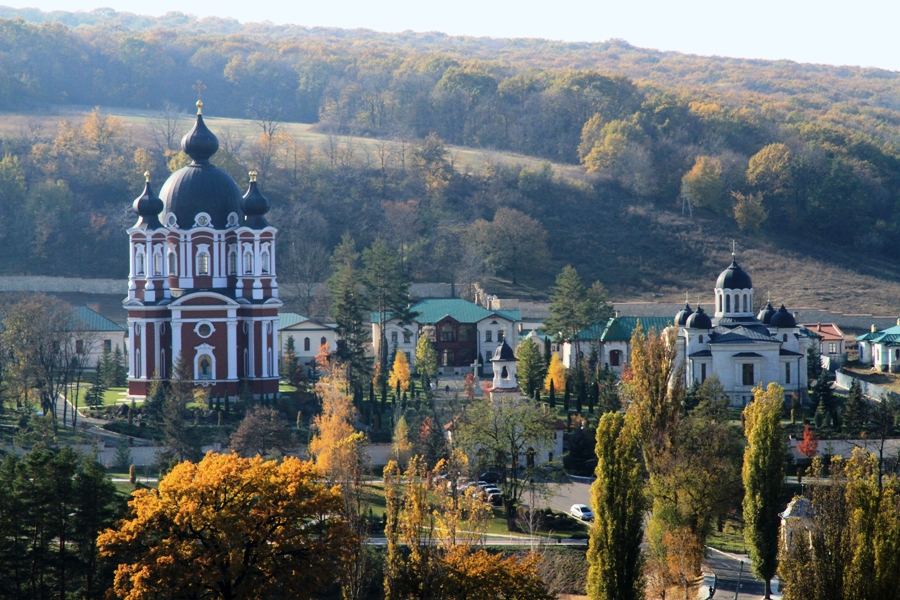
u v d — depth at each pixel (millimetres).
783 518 134750
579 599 137375
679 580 137250
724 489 148000
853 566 109562
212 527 112188
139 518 114438
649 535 141875
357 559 117562
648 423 149125
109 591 114375
